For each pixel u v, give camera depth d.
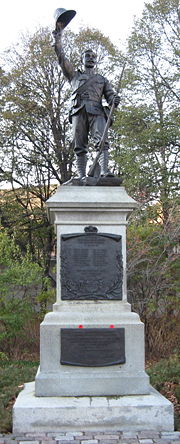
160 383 8.77
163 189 18.50
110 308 7.15
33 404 6.29
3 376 9.68
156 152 19.88
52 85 23.11
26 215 23.06
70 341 6.87
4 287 14.61
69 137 23.44
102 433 6.10
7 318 14.62
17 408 6.18
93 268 7.21
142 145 19.55
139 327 6.98
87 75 8.35
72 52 23.11
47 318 6.98
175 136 19.22
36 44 23.11
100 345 6.89
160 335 15.63
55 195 7.32
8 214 23.09
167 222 16.06
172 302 15.98
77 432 6.14
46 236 23.44
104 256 7.25
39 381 6.66
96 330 6.92
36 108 23.05
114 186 7.56
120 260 7.26
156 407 6.30
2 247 15.02
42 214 22.95
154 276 15.89
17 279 14.63
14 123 22.62
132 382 6.74
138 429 6.25
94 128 8.17
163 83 20.19
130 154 19.11
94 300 7.16
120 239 7.30
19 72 22.78
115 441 5.76
